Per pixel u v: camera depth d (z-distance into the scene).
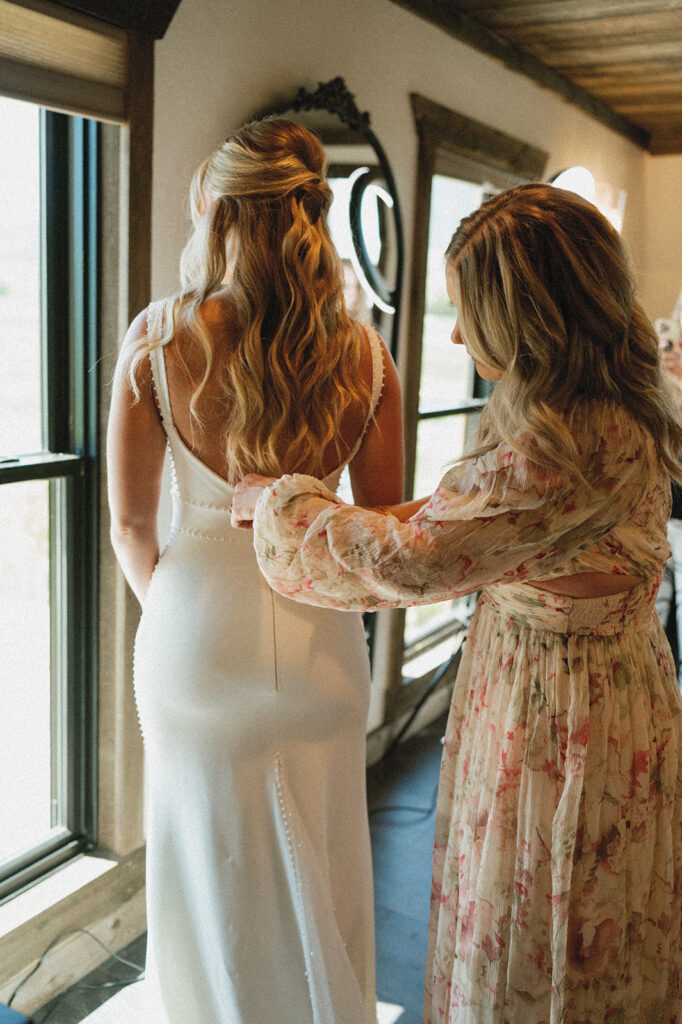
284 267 1.28
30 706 2.12
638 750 1.27
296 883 1.43
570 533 1.12
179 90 2.01
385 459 1.46
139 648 1.46
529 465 1.09
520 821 1.27
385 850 2.73
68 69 1.72
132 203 1.92
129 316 1.97
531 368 1.14
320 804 1.45
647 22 3.20
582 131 4.46
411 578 1.09
